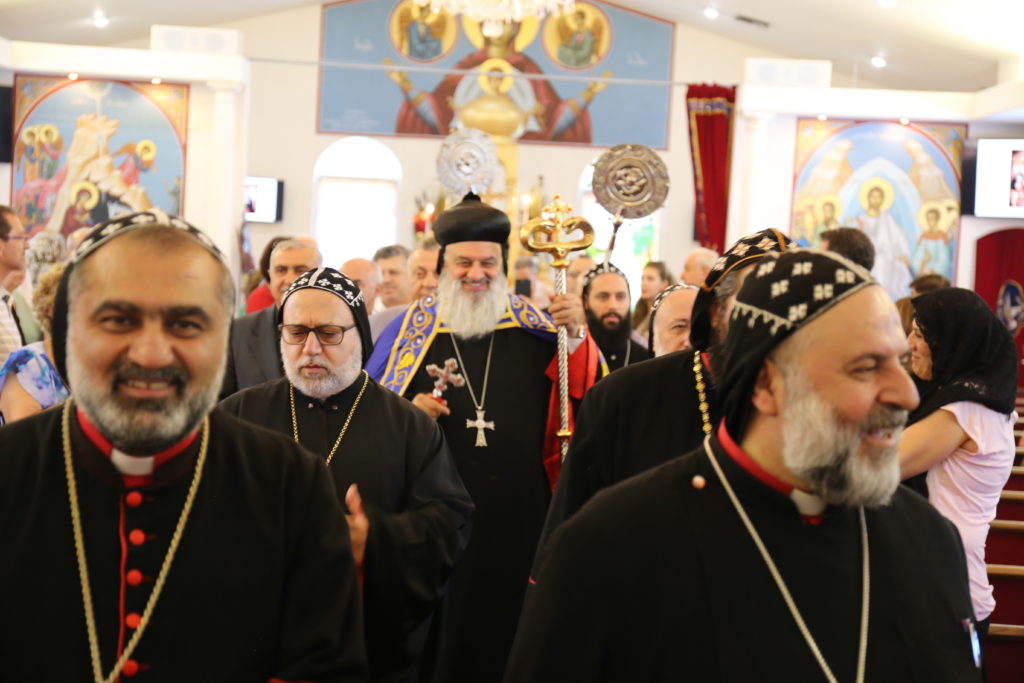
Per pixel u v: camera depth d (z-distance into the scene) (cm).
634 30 1738
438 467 314
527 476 391
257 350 441
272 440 191
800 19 1448
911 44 1373
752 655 161
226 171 1172
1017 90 1077
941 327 301
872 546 172
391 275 690
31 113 1180
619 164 427
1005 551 486
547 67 1744
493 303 401
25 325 438
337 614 183
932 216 1195
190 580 174
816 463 158
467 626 380
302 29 1725
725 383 172
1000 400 293
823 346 158
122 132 1187
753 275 171
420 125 1739
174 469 176
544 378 406
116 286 160
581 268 834
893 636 166
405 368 405
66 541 171
